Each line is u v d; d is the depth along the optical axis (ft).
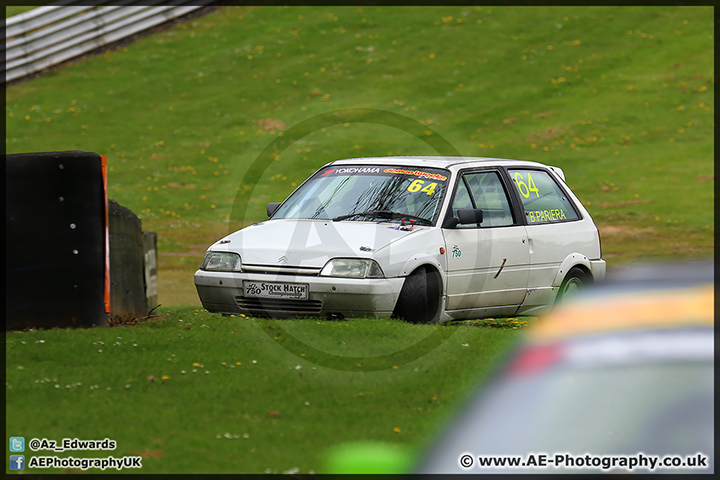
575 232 105.60
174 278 196.95
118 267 94.17
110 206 90.84
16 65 412.36
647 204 287.69
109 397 63.05
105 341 79.00
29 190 86.33
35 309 86.69
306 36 472.03
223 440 53.98
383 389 66.39
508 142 359.66
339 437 55.01
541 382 52.11
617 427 46.55
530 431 49.03
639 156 343.67
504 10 509.35
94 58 436.76
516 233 97.71
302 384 67.36
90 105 388.37
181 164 334.65
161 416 58.70
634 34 470.80
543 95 409.69
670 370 47.70
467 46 464.24
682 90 406.00
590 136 365.61
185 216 281.33
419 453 51.60
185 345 78.89
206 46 458.09
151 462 50.16
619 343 50.24
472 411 54.65
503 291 96.12
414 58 450.30
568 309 55.11
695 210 278.05
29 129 361.10
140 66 430.20
